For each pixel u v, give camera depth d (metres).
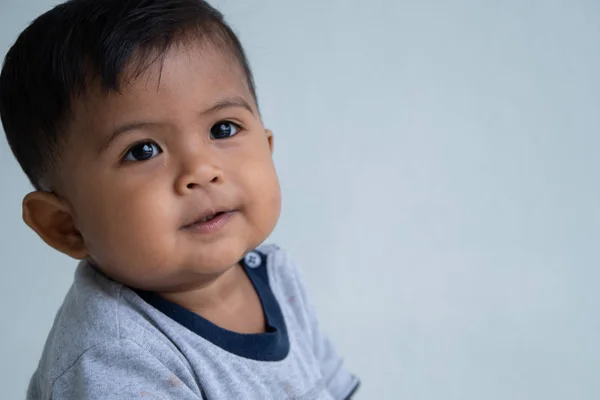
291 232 1.51
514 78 1.55
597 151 1.56
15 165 1.38
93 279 0.78
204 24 0.74
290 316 0.91
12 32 1.35
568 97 1.56
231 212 0.73
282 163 1.50
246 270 0.89
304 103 1.50
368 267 1.53
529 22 1.54
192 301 0.80
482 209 1.55
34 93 0.71
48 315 1.39
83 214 0.72
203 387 0.75
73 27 0.70
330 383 0.98
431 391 1.49
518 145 1.55
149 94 0.68
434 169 1.54
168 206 0.69
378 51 1.52
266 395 0.80
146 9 0.70
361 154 1.52
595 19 1.55
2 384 1.35
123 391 0.68
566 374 1.50
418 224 1.54
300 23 1.49
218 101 0.72
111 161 0.69
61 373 0.71
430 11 1.52
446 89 1.54
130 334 0.72
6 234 1.39
